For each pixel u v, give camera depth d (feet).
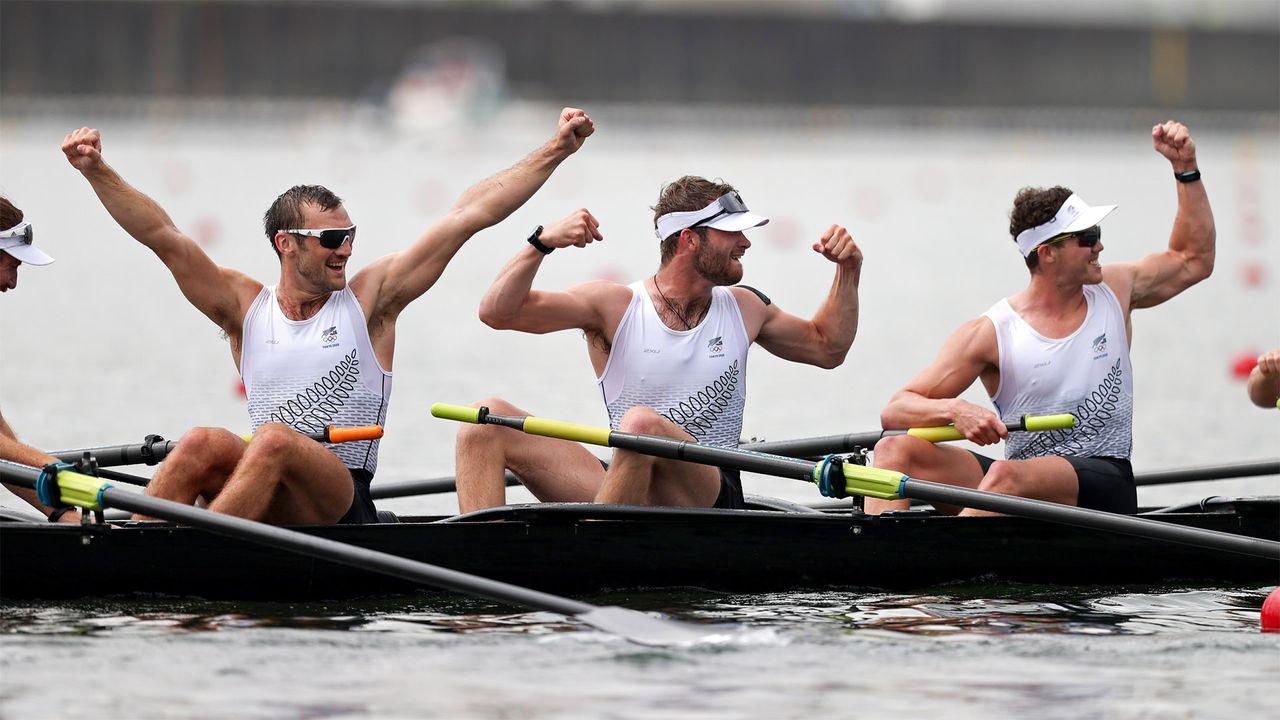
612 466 84.64
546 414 153.99
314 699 61.26
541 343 215.72
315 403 84.89
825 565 83.71
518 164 87.40
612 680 64.44
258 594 78.07
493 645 70.08
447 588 72.59
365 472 86.17
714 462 81.51
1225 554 86.94
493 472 87.20
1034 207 90.33
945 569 84.79
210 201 465.47
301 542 73.15
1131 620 76.33
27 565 76.84
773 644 70.59
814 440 96.78
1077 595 83.15
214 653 67.77
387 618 75.31
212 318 86.74
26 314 241.14
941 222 450.71
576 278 307.58
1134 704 61.31
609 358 89.86
